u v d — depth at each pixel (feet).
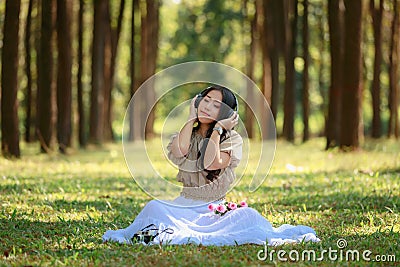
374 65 89.45
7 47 54.54
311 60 131.34
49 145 65.72
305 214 29.27
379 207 30.53
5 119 55.21
